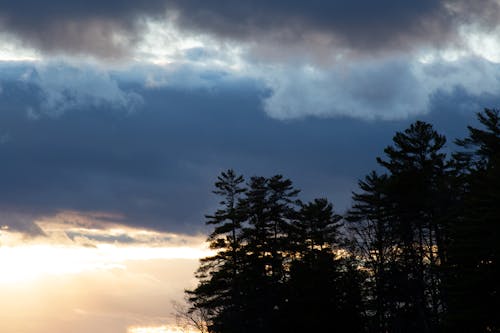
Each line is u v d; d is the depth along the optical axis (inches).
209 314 2645.2
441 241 1996.8
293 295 2472.9
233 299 2591.0
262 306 2532.0
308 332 2377.0
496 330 1660.9
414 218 2085.4
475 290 1624.0
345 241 2345.0
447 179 2054.6
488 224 1615.4
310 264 2578.7
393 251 2185.0
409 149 2187.5
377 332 2282.2
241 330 2524.6
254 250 2628.0
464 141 2069.4
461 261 1689.2
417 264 2068.2
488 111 2036.2
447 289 1818.4
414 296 2047.2
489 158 1989.4
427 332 1941.4
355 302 2394.2
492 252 1620.3
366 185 2442.2
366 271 2362.2
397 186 2087.8
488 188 1680.6
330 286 2409.0
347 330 2359.7
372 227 2237.9
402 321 2086.6
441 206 2018.9
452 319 1674.5
